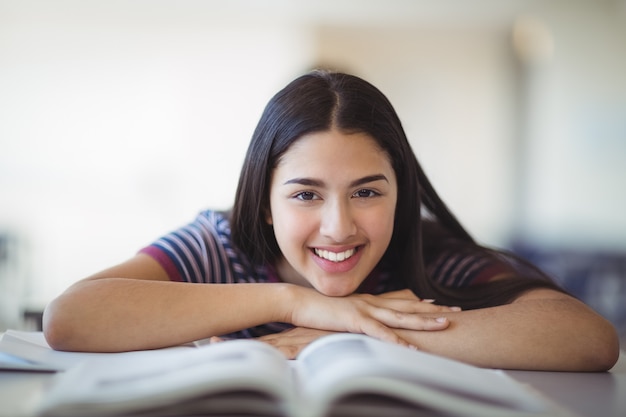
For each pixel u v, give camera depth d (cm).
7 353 74
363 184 89
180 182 540
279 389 52
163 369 60
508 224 574
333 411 54
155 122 535
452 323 85
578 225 566
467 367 66
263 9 534
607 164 568
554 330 82
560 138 572
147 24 530
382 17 553
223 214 118
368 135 89
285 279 111
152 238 525
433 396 53
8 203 509
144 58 532
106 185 527
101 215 524
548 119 573
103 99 527
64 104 520
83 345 80
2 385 64
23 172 515
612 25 559
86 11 518
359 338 69
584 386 72
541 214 572
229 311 86
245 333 106
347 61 563
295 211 91
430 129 578
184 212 537
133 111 532
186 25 536
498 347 81
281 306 88
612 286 421
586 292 424
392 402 56
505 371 80
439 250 119
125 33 529
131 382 57
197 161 542
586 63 566
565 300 88
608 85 566
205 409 53
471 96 577
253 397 54
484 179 581
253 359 58
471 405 53
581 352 80
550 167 573
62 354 79
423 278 107
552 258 450
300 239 91
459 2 530
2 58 511
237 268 110
